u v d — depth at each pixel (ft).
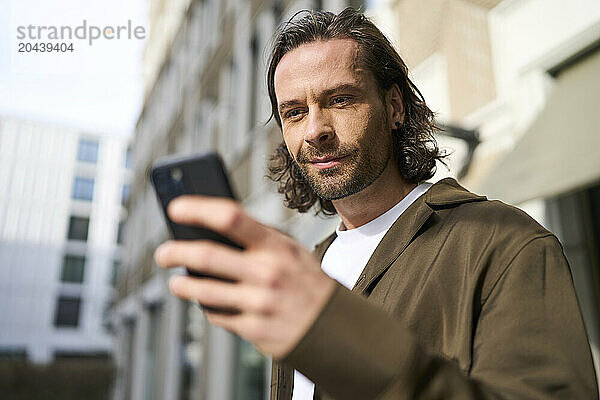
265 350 1.13
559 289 1.70
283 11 18.65
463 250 2.09
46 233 99.86
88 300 98.84
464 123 9.77
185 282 1.13
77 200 103.76
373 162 2.70
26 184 100.68
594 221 8.27
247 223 1.10
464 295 1.94
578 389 1.42
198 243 1.12
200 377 22.26
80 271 100.42
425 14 11.17
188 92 32.94
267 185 16.57
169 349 27.25
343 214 3.10
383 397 1.15
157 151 42.11
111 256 103.09
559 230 8.24
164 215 1.42
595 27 7.43
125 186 108.06
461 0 10.31
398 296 2.23
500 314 1.68
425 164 3.22
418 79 11.23
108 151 108.47
